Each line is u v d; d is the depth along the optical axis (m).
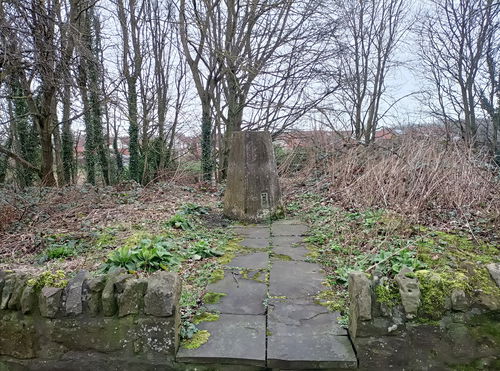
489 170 5.55
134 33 12.09
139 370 2.33
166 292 2.28
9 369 2.48
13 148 12.59
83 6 8.93
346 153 7.98
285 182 8.49
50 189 7.56
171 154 13.38
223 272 3.62
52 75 6.71
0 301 2.45
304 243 4.60
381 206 5.34
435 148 6.32
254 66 10.50
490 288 2.35
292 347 2.35
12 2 5.78
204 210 6.30
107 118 13.22
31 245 4.50
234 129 11.58
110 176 14.46
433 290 2.29
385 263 3.40
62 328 2.38
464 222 4.33
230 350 2.32
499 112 11.08
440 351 2.26
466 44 12.05
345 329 2.55
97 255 4.00
